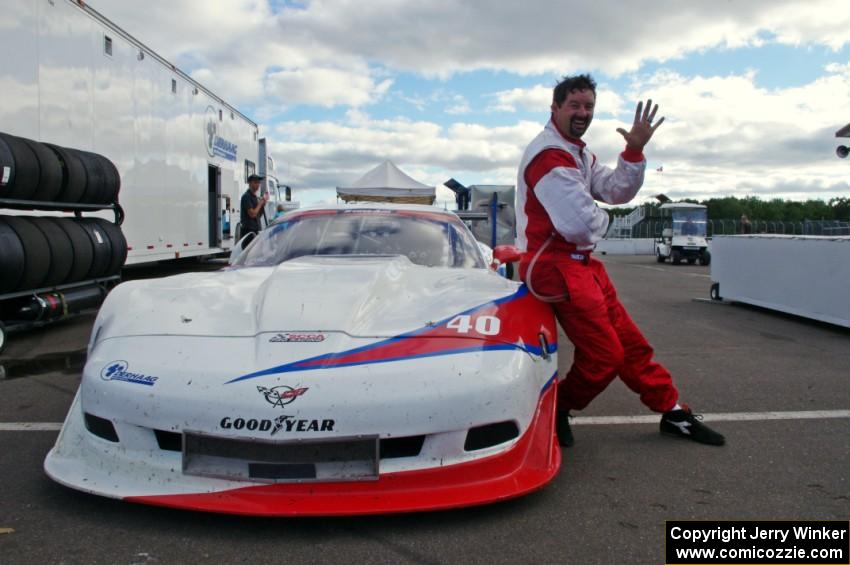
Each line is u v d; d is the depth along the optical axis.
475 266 3.67
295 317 2.46
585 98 2.71
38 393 3.97
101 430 2.31
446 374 2.22
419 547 2.05
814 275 7.22
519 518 2.27
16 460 2.75
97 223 6.66
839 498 2.50
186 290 2.91
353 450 2.13
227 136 12.92
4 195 5.20
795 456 2.96
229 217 13.11
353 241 3.75
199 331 2.45
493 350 2.37
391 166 12.44
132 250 8.60
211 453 2.15
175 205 10.09
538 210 2.80
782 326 7.25
